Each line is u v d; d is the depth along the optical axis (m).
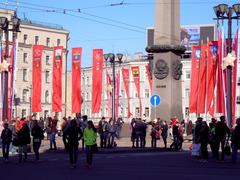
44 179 18.03
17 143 26.12
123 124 49.84
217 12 34.16
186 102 104.12
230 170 22.06
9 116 41.53
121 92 109.50
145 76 107.00
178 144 36.72
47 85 113.31
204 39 101.94
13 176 19.05
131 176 19.17
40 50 49.22
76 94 48.41
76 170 21.66
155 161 26.75
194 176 19.33
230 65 32.28
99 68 48.78
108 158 29.00
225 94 36.50
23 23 109.81
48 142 44.12
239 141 25.55
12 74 41.81
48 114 112.62
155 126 37.91
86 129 23.22
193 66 48.00
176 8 43.00
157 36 42.91
